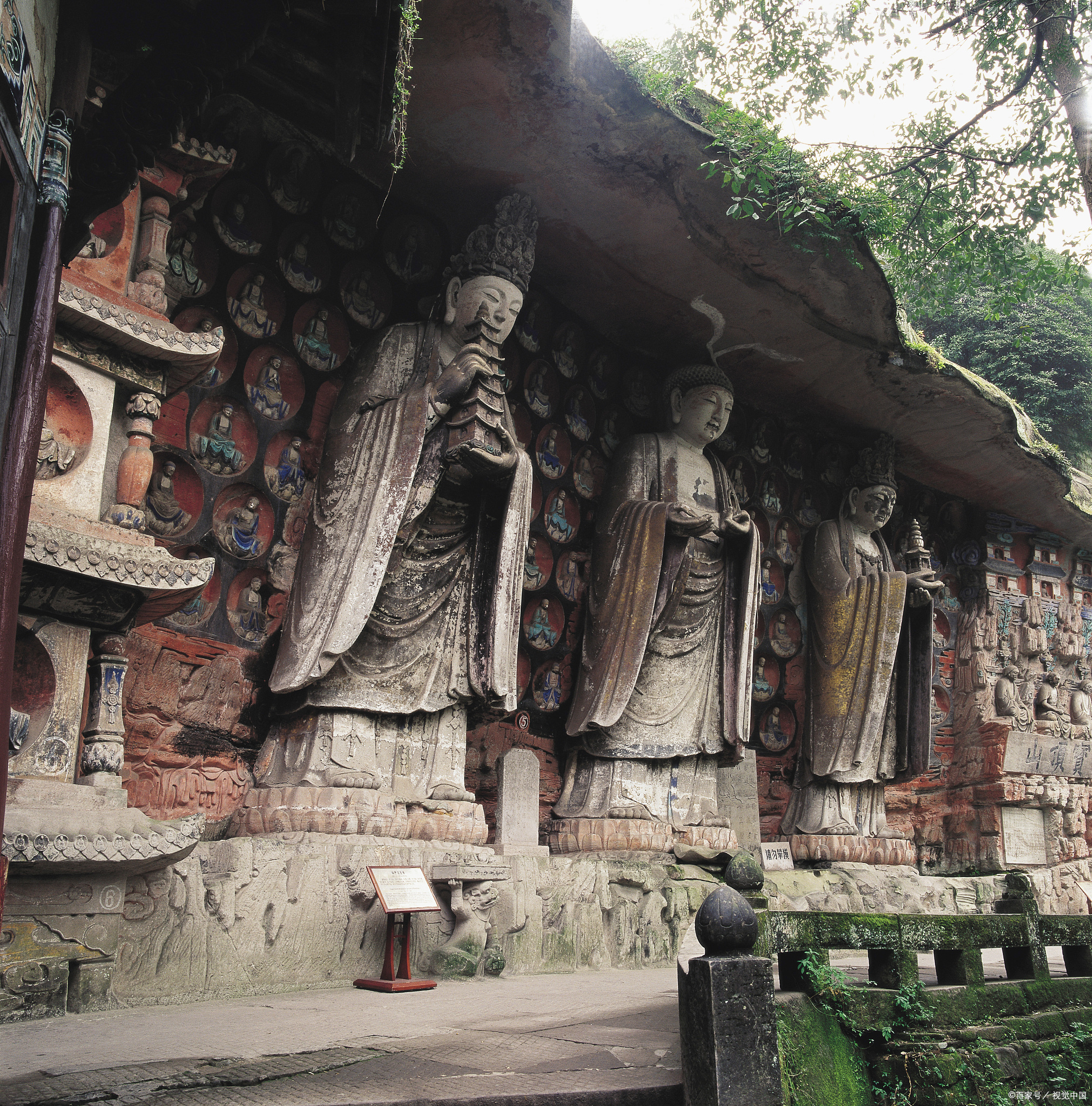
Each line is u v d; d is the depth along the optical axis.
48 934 5.94
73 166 4.55
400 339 10.43
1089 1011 6.28
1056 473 16.00
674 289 12.78
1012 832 15.97
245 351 10.13
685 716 12.21
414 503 9.62
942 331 21.86
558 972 8.99
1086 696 17.42
